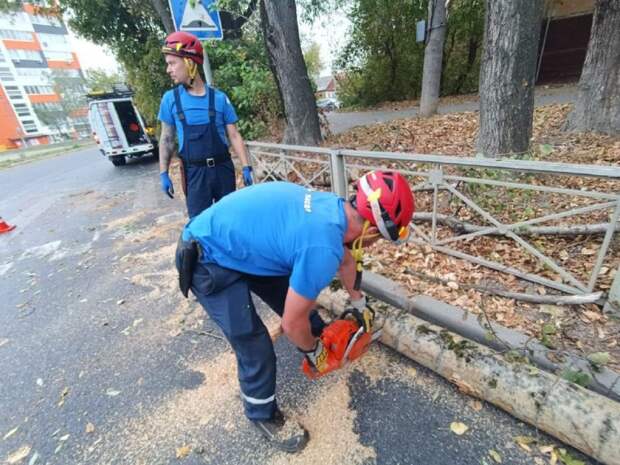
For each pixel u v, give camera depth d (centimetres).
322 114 689
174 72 242
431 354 182
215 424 176
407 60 1265
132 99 1059
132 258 378
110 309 287
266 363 148
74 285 334
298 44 552
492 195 293
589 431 133
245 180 299
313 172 468
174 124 264
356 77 1425
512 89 336
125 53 957
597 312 191
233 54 664
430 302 219
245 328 139
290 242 117
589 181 307
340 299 234
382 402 176
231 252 130
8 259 421
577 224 256
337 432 164
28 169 1476
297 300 117
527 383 152
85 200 680
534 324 191
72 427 183
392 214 115
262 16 555
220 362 216
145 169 977
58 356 239
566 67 1022
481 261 242
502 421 158
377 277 254
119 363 226
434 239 270
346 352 153
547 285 211
